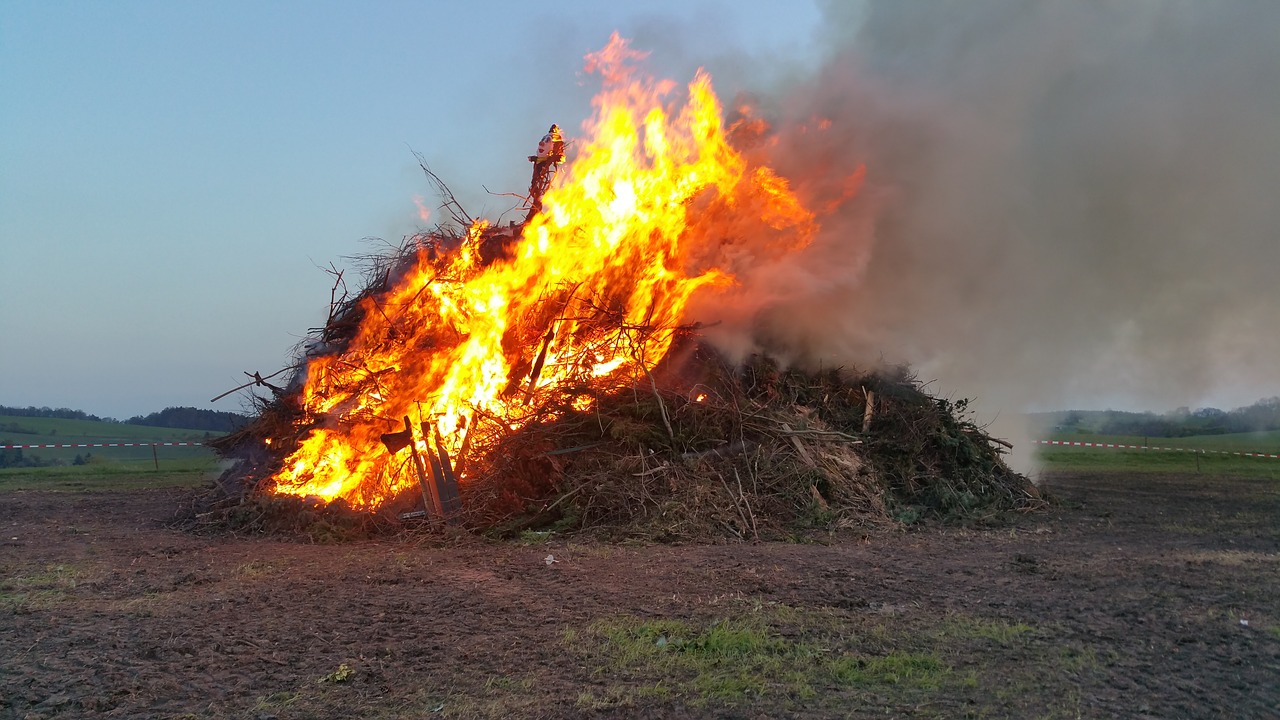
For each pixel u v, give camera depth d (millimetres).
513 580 9211
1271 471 24797
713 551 10922
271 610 8000
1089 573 9562
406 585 9031
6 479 24875
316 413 14719
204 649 6758
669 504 12234
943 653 6531
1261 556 10711
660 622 7355
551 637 6969
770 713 5336
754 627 7227
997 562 10266
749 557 10461
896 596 8422
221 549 11695
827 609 7871
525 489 12977
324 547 11828
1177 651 6609
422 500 13039
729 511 12422
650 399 13758
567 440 13430
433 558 10664
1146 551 11188
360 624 7438
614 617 7562
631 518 12219
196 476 26000
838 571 9555
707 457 13180
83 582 9422
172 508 16578
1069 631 7168
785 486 13055
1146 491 18891
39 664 6395
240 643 6906
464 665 6297
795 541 11805
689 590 8625
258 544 12156
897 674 6043
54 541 12594
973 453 15469
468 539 12062
